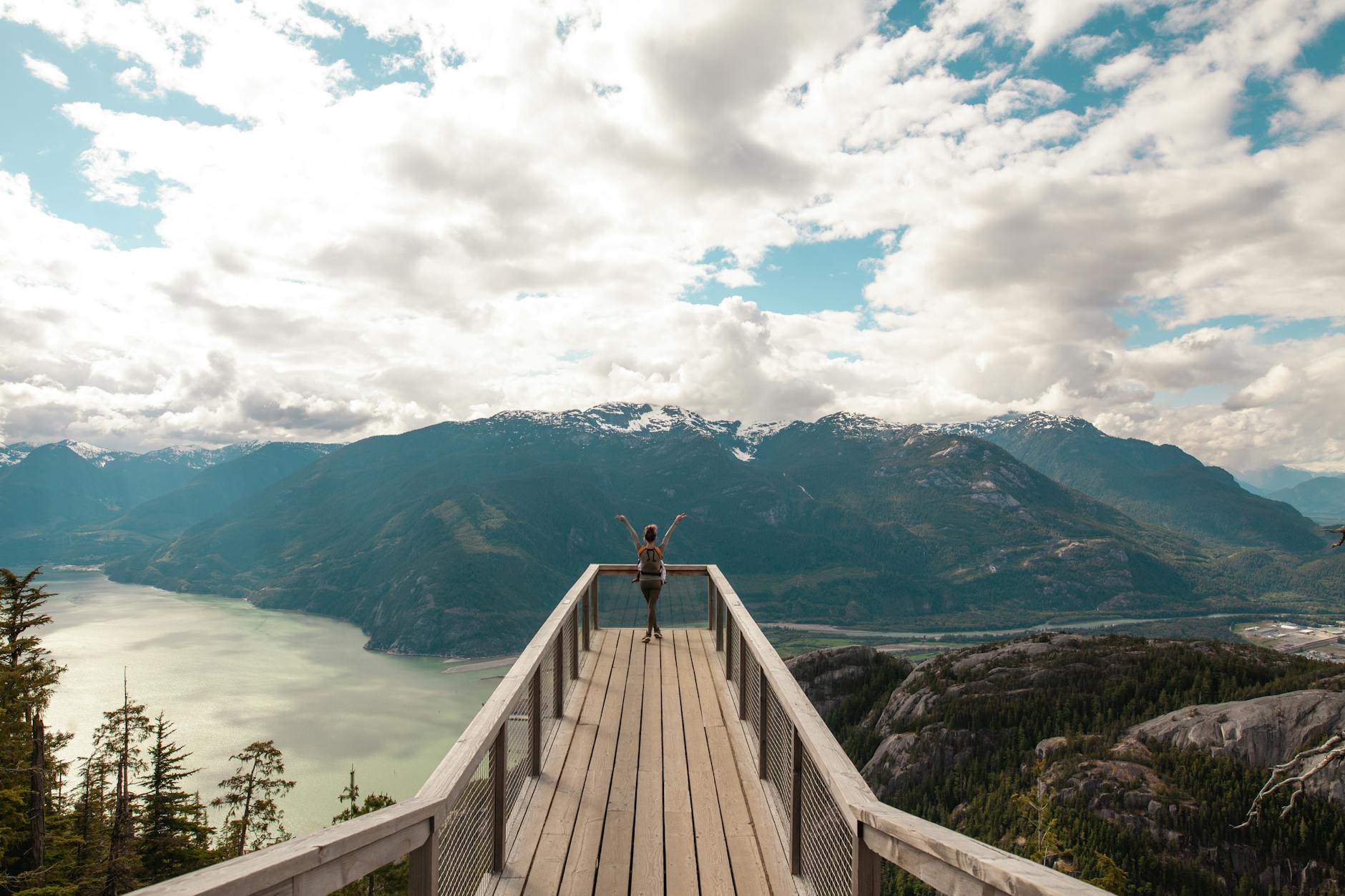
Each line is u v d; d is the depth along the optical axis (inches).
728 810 195.3
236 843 1266.0
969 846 77.6
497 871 161.3
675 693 293.4
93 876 930.7
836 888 124.4
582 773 218.7
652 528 390.6
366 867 91.1
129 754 1115.3
